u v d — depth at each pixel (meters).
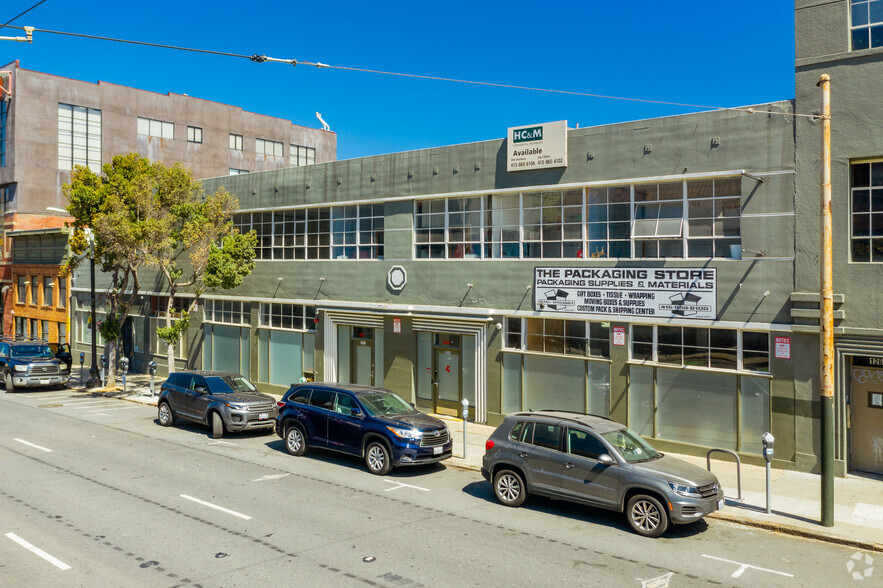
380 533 10.77
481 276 19.88
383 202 22.34
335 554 9.79
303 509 12.03
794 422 14.84
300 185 24.89
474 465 15.43
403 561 9.55
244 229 27.11
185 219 25.14
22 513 11.59
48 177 44.44
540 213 18.94
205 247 24.28
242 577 8.89
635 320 16.95
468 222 20.44
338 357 23.83
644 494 10.92
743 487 13.50
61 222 44.50
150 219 23.72
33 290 40.59
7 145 44.06
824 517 11.20
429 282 21.08
